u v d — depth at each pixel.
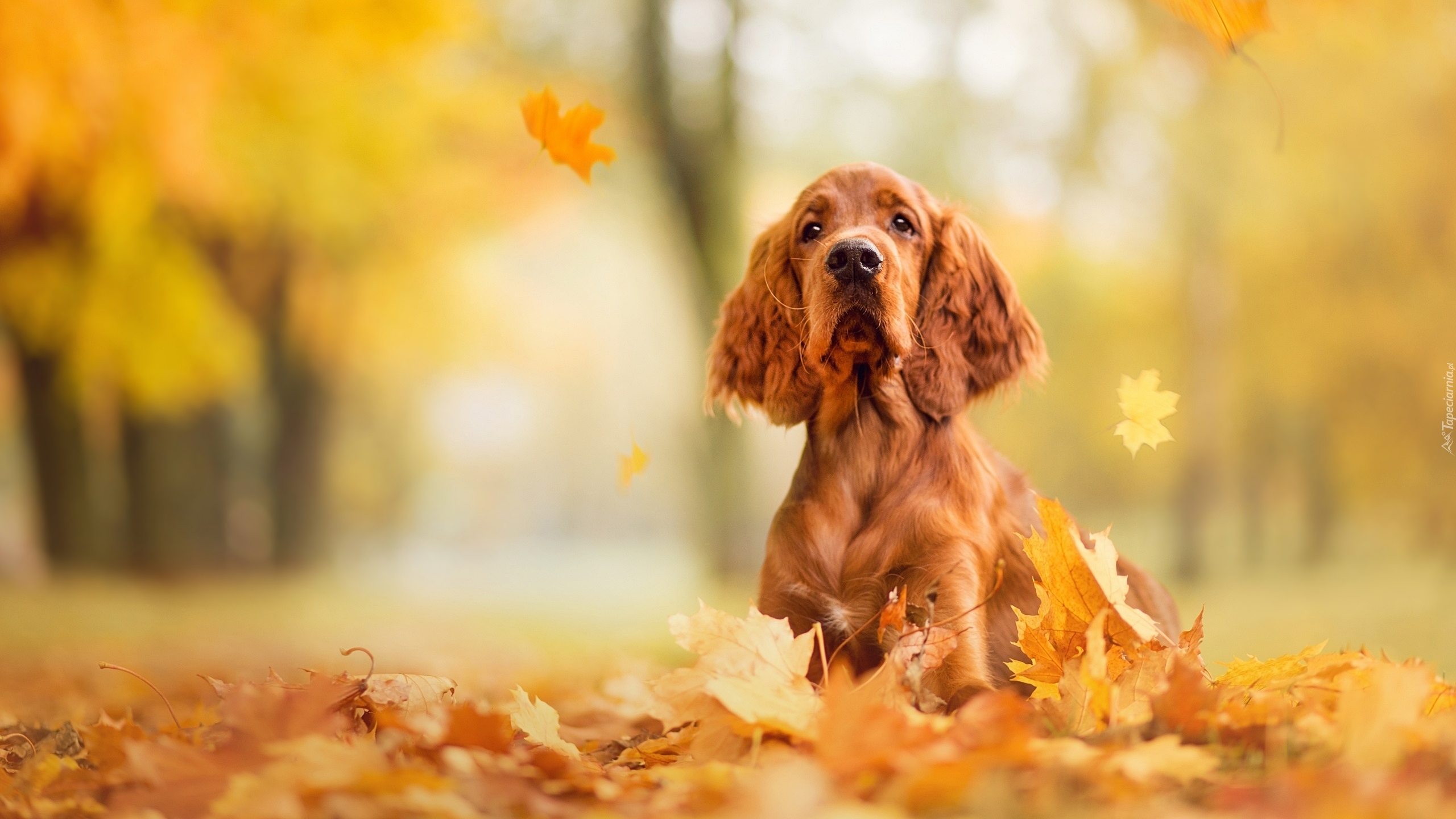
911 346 3.29
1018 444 23.52
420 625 12.84
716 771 2.10
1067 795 1.82
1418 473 16.67
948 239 3.57
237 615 13.69
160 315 15.05
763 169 15.52
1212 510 16.77
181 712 4.45
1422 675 2.12
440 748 2.35
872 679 2.56
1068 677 2.49
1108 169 14.82
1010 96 14.82
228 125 12.83
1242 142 14.24
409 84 14.83
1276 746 2.14
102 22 10.42
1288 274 16.83
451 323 20.98
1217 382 16.67
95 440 20.50
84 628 11.16
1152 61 14.20
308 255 18.34
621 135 15.32
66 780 2.42
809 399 3.49
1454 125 13.82
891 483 3.24
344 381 23.59
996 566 3.22
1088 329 21.81
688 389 14.99
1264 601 11.55
